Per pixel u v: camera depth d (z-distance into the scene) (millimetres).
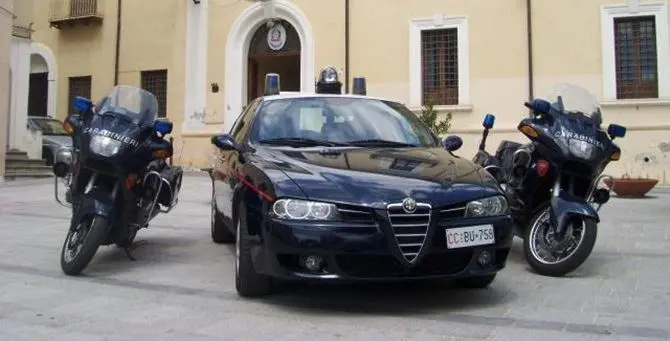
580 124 5691
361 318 4414
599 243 7445
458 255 4406
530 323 4301
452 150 6020
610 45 16672
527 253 5926
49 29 24219
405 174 4676
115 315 4535
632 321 4348
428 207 4281
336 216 4250
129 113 5852
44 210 10586
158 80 22625
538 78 17312
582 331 4117
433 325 4246
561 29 17141
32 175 17672
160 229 8625
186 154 21406
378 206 4223
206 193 13602
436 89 18547
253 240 4590
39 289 5297
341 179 4500
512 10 17625
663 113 16141
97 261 6488
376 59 19031
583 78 16922
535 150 5941
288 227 4266
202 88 21328
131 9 22906
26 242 7535
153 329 4195
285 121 5887
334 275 4227
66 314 4562
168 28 22266
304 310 4625
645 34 16625
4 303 4855
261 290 4938
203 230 8562
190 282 5574
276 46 20859
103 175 5824
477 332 4090
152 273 5941
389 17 18922
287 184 4453
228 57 21047
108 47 23297
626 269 6039
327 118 5961
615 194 13047
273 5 20375
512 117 17531
